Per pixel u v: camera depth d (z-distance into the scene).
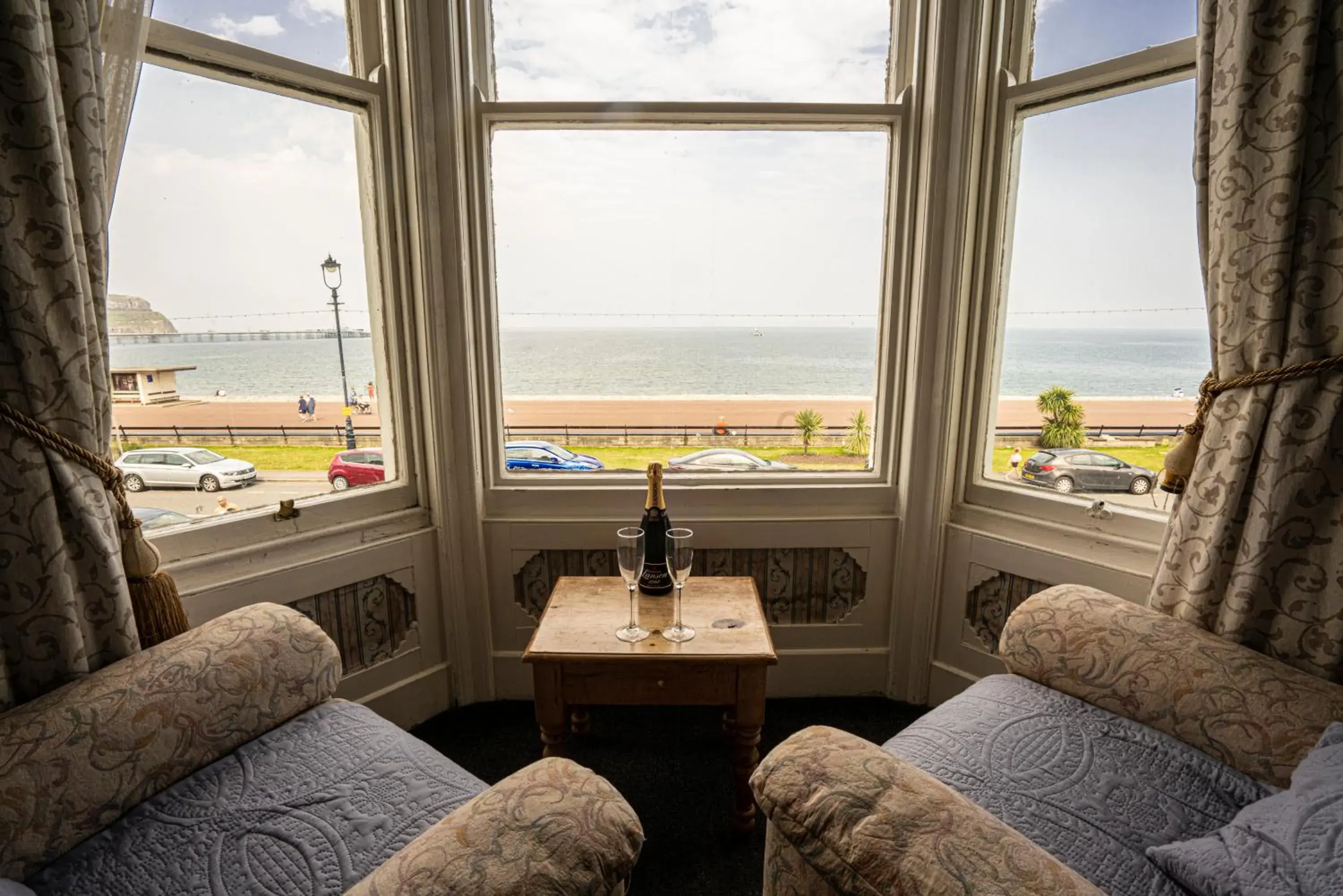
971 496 1.83
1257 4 1.07
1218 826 0.90
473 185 1.70
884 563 1.90
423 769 1.05
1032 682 1.25
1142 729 1.09
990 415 1.80
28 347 0.99
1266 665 1.05
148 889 0.82
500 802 0.77
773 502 1.88
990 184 1.68
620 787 1.55
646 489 1.86
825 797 0.79
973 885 0.67
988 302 1.74
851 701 1.92
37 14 0.94
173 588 1.21
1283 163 1.07
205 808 0.95
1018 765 1.03
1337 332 1.06
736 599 1.55
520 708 1.89
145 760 0.95
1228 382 1.17
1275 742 0.96
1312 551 1.10
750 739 1.35
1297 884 0.70
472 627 1.88
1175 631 1.15
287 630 1.19
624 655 1.29
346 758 1.06
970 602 1.82
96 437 1.09
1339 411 1.06
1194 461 1.25
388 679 1.76
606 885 0.71
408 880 0.67
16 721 0.89
